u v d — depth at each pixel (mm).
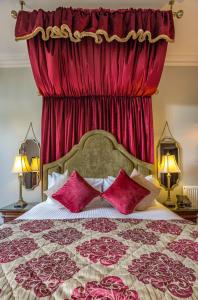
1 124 3814
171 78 3834
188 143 3812
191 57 3793
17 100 3832
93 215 2635
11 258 1465
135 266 1365
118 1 2812
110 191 2951
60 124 3609
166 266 1368
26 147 3791
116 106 3654
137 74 3232
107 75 3277
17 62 3811
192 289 1171
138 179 3170
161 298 1112
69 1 2787
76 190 2914
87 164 3553
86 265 1378
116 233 1917
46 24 2752
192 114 3826
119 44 3061
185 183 3773
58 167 3559
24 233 1924
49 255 1502
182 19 3070
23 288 1178
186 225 2162
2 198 3771
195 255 1521
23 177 3768
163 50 3057
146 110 3654
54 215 2631
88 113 3643
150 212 2785
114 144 3594
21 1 2758
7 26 3184
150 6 2916
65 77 3262
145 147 3645
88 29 2771
